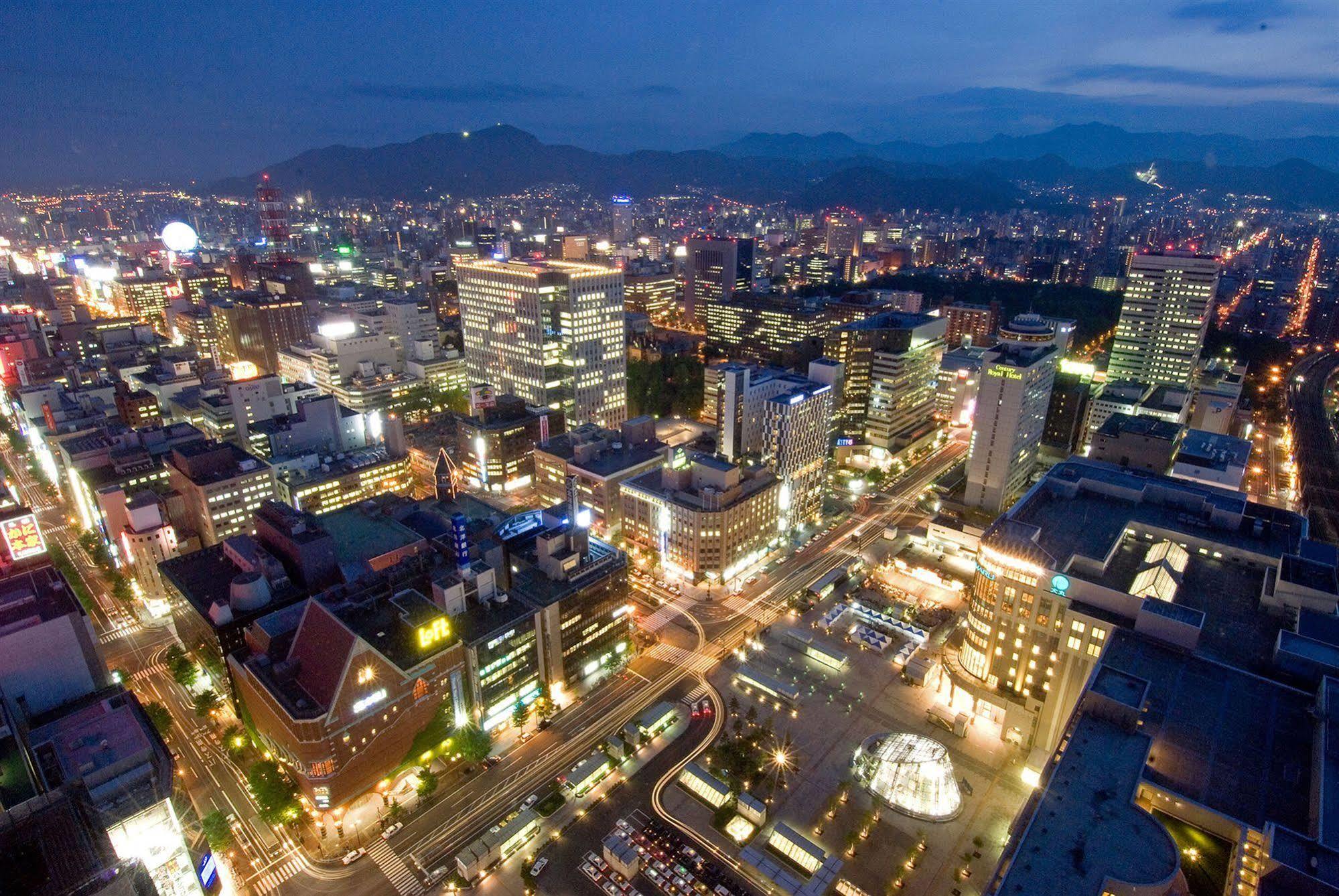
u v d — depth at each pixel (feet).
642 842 444.96
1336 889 271.69
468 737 496.23
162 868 386.93
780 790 481.05
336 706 428.97
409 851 444.55
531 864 429.38
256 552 591.78
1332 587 466.70
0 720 407.44
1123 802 326.03
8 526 631.97
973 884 414.41
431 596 539.29
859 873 422.41
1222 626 463.01
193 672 584.40
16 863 345.92
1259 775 344.90
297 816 456.86
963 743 520.83
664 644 637.71
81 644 502.38
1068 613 486.79
